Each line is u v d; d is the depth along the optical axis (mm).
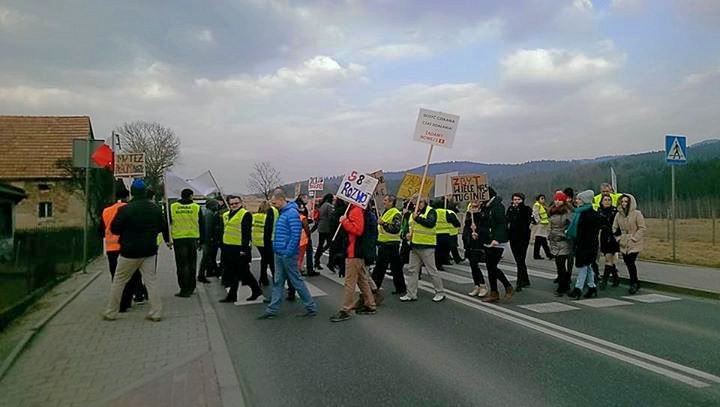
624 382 5605
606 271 11695
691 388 5414
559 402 5086
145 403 5098
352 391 5488
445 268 15617
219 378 5797
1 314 7957
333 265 14836
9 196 18078
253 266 17328
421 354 6723
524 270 11820
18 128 38281
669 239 24375
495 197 10344
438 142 11273
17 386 5633
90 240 18109
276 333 8000
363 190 9039
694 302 10055
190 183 16516
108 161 14953
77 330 8023
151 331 7941
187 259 11000
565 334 7617
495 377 5812
